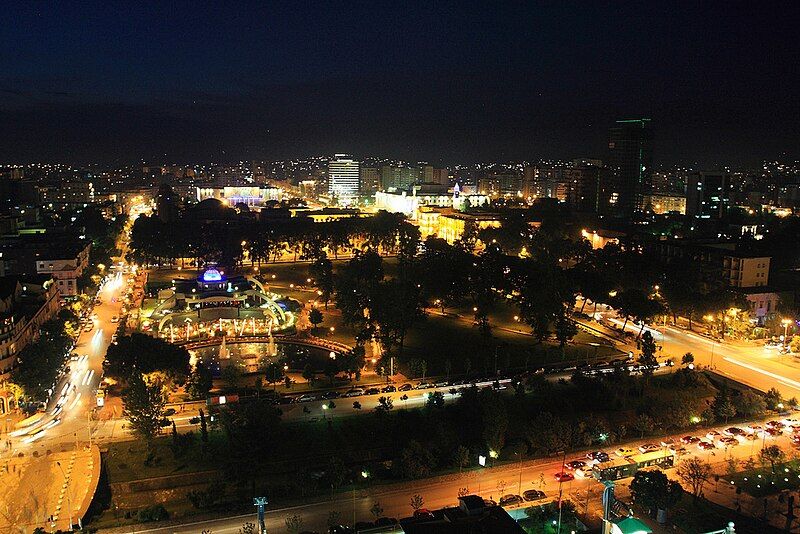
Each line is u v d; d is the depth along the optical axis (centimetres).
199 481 16612
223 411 18300
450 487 16225
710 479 16675
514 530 11706
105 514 15288
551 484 16325
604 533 12275
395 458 17512
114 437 18825
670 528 14312
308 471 16225
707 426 19750
